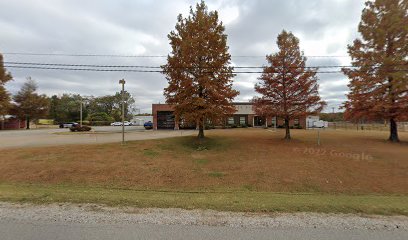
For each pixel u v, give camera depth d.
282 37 19.48
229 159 14.23
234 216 4.58
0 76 39.47
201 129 20.11
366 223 4.30
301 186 10.38
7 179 9.96
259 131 31.42
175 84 17.72
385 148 16.94
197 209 5.00
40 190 7.32
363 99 19.81
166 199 5.93
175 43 18.16
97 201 5.48
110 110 93.69
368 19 19.81
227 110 18.19
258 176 11.34
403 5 18.59
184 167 12.44
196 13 18.08
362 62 19.89
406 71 17.78
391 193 9.49
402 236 3.77
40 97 50.97
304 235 3.75
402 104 18.09
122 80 17.75
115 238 3.58
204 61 17.84
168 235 3.70
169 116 42.53
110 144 17.36
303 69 18.86
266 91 19.72
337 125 55.66
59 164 11.71
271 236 3.70
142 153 14.91
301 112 19.06
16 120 50.88
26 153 13.80
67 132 33.12
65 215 4.52
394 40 19.06
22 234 3.71
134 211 4.80
